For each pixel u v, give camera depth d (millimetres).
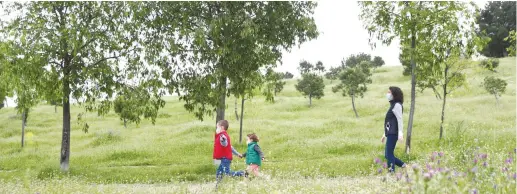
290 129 38000
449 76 27625
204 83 19391
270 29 20500
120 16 19969
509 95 54844
